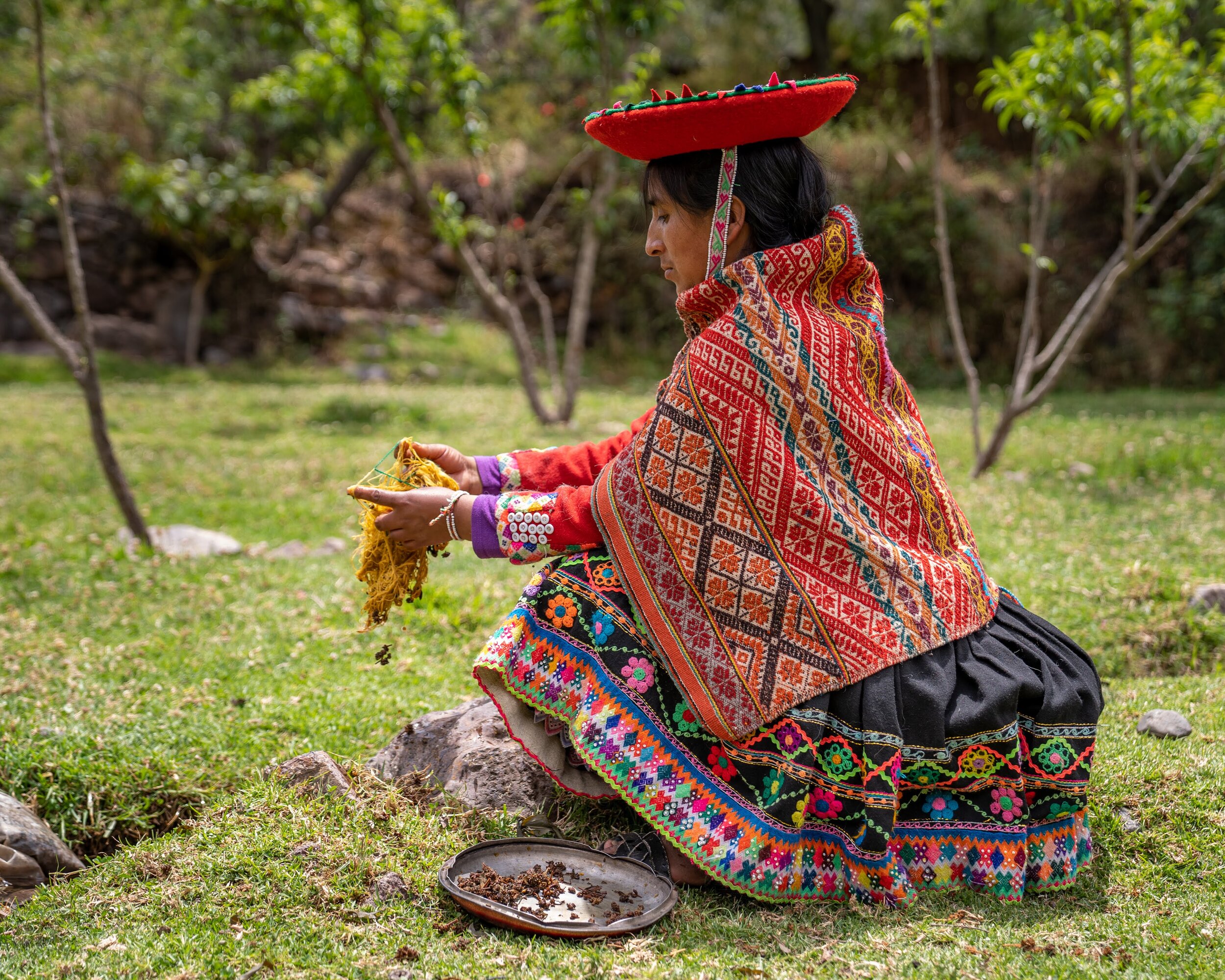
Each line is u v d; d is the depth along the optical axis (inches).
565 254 715.4
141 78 663.1
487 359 690.8
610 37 466.3
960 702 86.0
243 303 669.3
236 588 190.9
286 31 405.1
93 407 219.3
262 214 609.3
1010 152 689.6
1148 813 100.7
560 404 492.1
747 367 86.7
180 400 501.7
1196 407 483.2
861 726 85.1
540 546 89.9
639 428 109.2
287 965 77.2
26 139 631.2
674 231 94.7
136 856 95.6
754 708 84.7
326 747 121.1
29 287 614.9
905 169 649.0
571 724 89.4
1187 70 280.7
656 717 87.5
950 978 74.3
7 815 99.1
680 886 90.0
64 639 160.1
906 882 86.0
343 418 459.8
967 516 254.5
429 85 447.5
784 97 86.4
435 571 205.2
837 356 88.7
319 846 93.5
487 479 106.6
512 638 90.6
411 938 81.5
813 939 80.7
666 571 86.3
